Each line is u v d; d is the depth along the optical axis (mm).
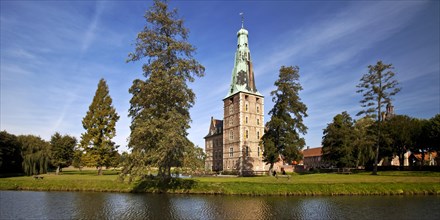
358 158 52750
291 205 21578
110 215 18047
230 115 66438
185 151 23297
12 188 31547
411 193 27703
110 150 46312
